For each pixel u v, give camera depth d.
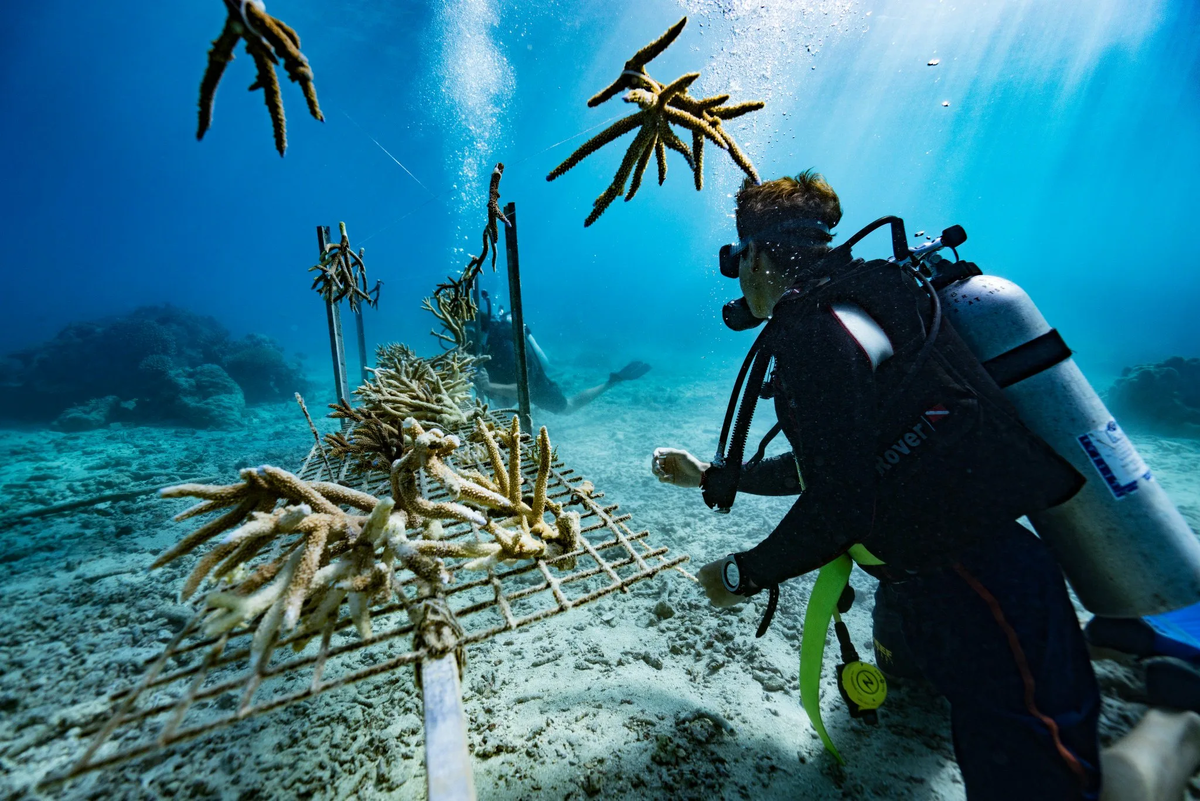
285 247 83.00
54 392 11.77
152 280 79.25
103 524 3.99
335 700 1.76
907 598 1.24
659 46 0.95
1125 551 1.14
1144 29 27.86
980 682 1.11
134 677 1.95
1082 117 37.88
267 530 1.06
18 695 1.86
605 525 1.67
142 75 53.81
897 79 30.73
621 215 63.69
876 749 1.57
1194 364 7.28
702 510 3.73
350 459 2.41
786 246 1.35
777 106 31.33
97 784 1.48
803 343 1.12
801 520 1.13
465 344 4.25
